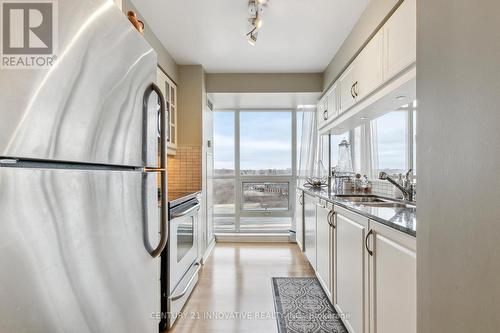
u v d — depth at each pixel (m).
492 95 0.53
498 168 0.51
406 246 1.15
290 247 4.11
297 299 2.49
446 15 0.66
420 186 0.77
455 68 0.63
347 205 1.83
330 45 2.93
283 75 3.77
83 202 0.71
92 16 0.74
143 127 1.04
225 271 3.17
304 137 4.63
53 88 0.62
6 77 0.53
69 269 0.65
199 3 2.20
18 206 0.54
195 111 3.50
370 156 3.01
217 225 4.66
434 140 0.71
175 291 2.11
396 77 1.72
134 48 0.97
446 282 0.66
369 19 2.15
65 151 0.65
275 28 2.58
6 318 0.52
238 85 3.76
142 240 1.02
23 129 0.55
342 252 1.95
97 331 0.74
